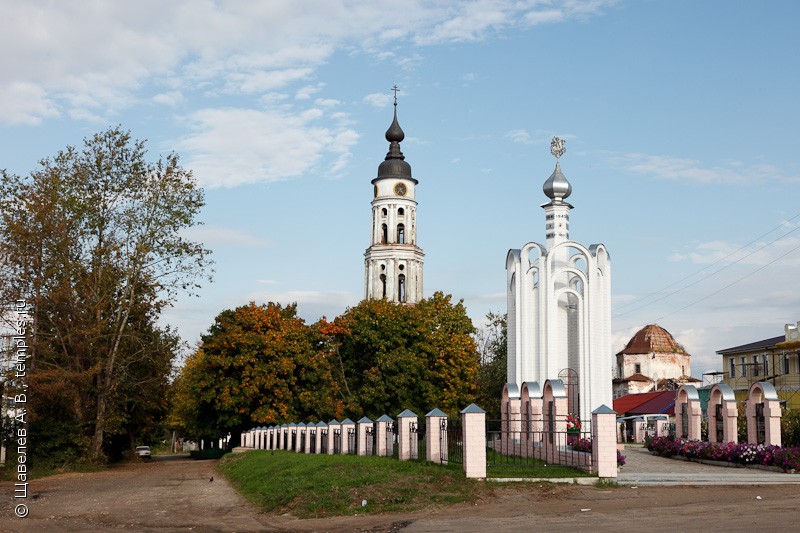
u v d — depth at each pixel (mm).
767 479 23453
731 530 14969
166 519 20312
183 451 123562
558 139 45188
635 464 29531
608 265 43094
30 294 42125
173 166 47969
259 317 60594
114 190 46594
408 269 84188
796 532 14586
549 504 19188
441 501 19812
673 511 17625
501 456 26297
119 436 58656
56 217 43125
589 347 41906
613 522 16391
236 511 21500
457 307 69500
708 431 33781
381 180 86000
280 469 28453
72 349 44656
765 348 57750
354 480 22188
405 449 28484
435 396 60156
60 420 44344
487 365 74500
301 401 59094
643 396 70188
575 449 25406
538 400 27047
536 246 42750
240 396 59500
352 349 63719
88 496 26984
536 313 42438
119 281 46281
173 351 50812
